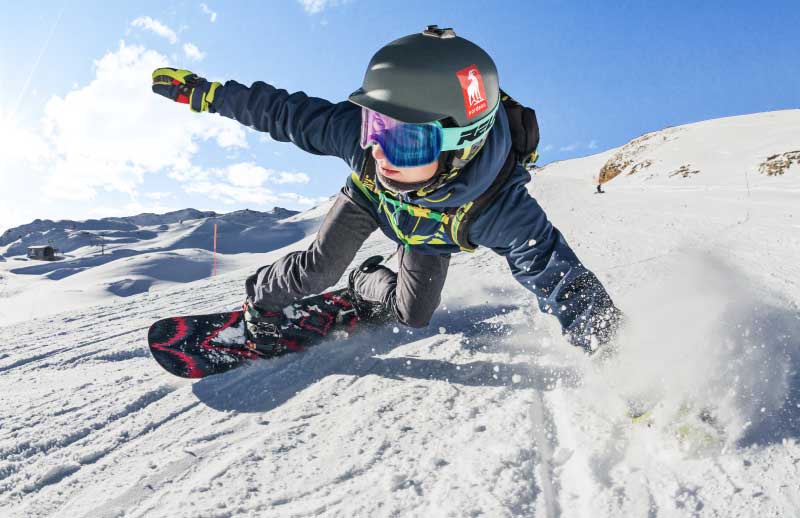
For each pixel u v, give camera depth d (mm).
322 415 1934
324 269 2354
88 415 2043
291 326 2586
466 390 2090
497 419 1795
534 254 2000
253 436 1804
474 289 4086
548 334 2787
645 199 18719
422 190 1769
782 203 13266
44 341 3516
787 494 1262
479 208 1918
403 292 2508
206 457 1669
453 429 1751
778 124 46938
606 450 1523
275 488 1470
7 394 2340
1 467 1671
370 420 1859
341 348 2662
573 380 2068
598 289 1970
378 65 1620
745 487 1304
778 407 1597
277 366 2461
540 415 1801
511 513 1287
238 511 1375
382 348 2660
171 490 1491
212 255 46188
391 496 1396
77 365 2828
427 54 1581
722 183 30234
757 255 4945
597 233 7734
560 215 11852
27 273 66750
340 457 1616
